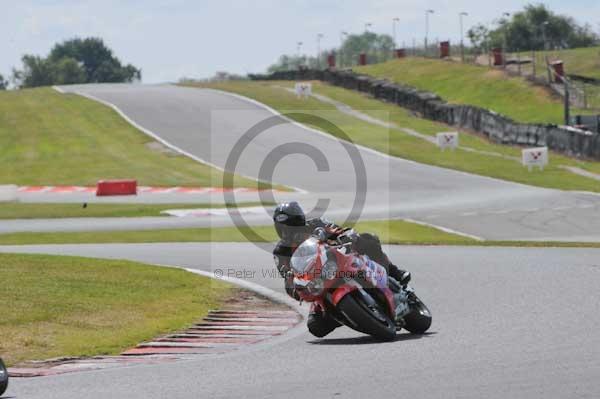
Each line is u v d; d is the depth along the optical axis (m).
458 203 122.31
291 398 26.19
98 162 170.88
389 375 29.05
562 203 121.56
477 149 182.88
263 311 47.22
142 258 69.06
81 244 81.62
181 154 176.50
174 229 95.00
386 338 36.75
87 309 44.66
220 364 32.69
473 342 35.38
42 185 149.62
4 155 182.50
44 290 49.12
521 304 45.50
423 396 25.86
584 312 41.84
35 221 107.25
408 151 178.38
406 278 39.22
